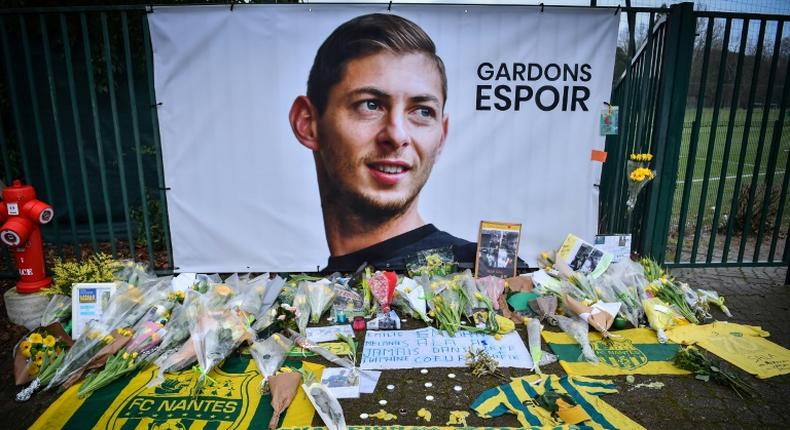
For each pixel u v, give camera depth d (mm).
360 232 4391
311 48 4031
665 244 4512
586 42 4121
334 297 3857
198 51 4008
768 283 4648
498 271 4371
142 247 5707
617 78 5902
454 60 4109
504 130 4254
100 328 3217
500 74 4148
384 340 3447
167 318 3475
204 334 3066
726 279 4758
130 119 5535
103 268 3801
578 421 2582
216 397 2816
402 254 4434
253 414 2672
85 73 5348
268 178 4262
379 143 4207
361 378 3004
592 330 3592
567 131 4281
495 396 2803
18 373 2990
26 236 3621
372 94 4125
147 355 3119
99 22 5227
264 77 4066
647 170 4168
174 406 2732
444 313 3619
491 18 4051
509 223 4395
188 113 4117
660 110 4238
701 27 5141
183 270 4434
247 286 3859
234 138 4180
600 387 2904
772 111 10891
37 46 5219
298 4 3945
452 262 4328
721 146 12305
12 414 2734
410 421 2629
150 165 5598
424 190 4332
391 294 3822
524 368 3127
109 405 2742
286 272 4484
